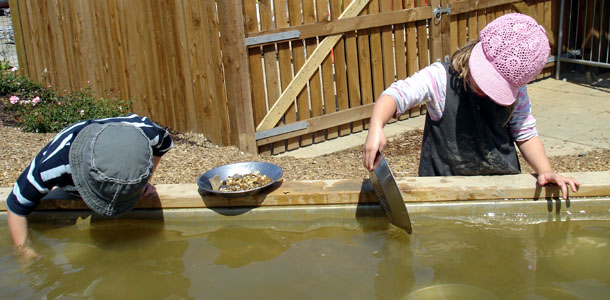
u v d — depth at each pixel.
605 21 7.20
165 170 4.31
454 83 2.66
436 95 2.68
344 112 5.80
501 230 2.64
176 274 2.39
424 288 2.16
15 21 8.10
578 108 6.19
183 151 4.91
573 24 7.36
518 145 2.82
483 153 2.76
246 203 2.88
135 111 6.55
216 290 2.24
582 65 7.46
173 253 2.60
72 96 6.67
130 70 6.41
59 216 2.92
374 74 5.95
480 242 2.53
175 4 5.49
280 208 2.87
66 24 7.15
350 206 2.83
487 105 2.64
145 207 2.92
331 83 5.70
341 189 2.84
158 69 6.01
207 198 2.88
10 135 5.28
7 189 3.07
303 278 2.29
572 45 7.46
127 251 2.64
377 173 2.43
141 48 6.13
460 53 2.56
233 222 2.91
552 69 7.53
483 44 2.39
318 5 5.37
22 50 8.20
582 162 4.43
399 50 6.07
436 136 2.82
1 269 2.47
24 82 7.66
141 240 2.76
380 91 6.04
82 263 2.53
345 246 2.57
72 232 2.88
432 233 2.65
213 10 5.08
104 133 2.27
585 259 2.33
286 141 5.60
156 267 2.47
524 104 2.71
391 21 5.84
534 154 2.76
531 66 2.30
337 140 5.83
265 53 5.25
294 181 3.01
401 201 2.38
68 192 2.85
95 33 6.72
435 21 6.18
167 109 6.09
